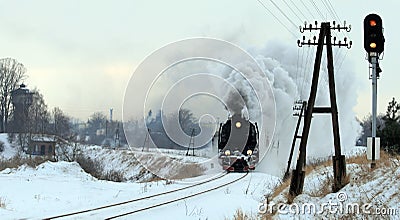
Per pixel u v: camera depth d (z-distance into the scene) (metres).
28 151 72.31
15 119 81.69
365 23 16.42
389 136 25.47
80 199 22.78
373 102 16.77
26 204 20.38
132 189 27.88
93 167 51.84
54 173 33.19
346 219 12.16
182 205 20.28
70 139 70.81
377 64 16.72
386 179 14.67
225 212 18.14
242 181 31.16
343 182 16.00
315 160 33.81
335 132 17.16
